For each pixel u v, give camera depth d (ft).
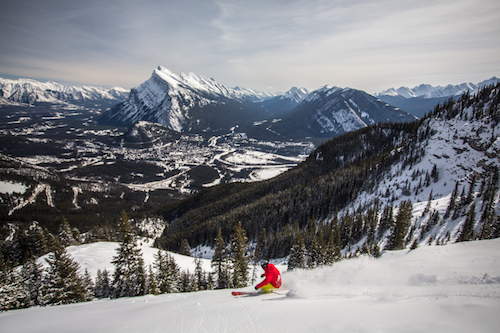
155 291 116.78
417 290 23.63
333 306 22.58
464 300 18.44
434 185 327.88
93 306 45.47
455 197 250.37
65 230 232.94
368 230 270.67
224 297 37.17
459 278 24.61
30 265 117.19
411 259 42.50
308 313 21.89
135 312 34.73
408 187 337.72
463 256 38.78
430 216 241.96
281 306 25.76
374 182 391.04
